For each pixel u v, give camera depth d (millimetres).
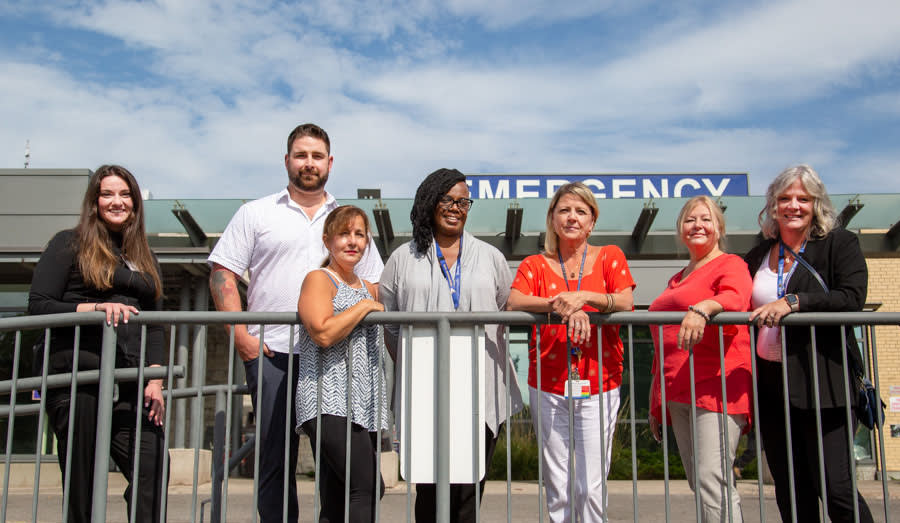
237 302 3967
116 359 3432
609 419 3521
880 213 10609
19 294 12219
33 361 3592
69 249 3479
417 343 3326
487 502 8992
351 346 3287
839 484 3270
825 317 3238
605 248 3688
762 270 3660
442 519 3170
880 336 13312
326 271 3412
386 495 9445
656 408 3799
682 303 3584
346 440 3254
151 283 3633
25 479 10781
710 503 3352
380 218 10508
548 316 3293
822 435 3332
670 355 3615
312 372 3322
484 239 11195
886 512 3180
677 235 3861
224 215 10773
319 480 3264
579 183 3695
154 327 3582
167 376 3438
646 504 8922
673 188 13086
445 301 3512
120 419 3463
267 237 3957
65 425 3412
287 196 4059
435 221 3623
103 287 3467
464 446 3227
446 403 3240
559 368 3549
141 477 3475
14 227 11156
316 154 4012
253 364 3861
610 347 3576
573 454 3143
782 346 3244
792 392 3340
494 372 3523
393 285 3643
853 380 3324
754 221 10781
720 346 3260
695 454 3240
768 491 9867
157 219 10859
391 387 3992
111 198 3529
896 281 13570
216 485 4098
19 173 11281
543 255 3750
